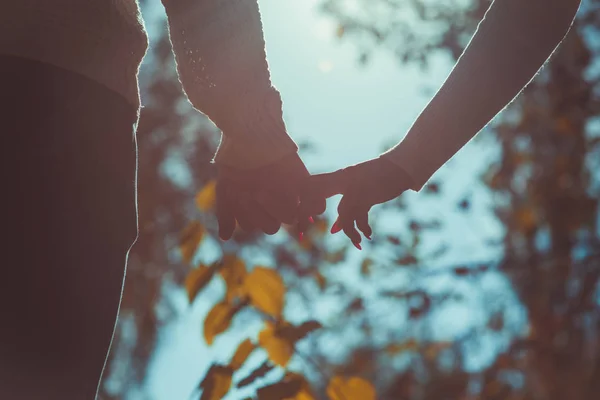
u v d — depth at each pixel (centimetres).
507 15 118
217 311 124
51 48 92
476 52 119
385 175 121
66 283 90
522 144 447
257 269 128
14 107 90
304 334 123
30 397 87
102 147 94
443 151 121
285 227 322
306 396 119
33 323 88
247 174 124
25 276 88
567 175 424
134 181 99
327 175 123
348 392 123
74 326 90
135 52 100
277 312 125
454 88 119
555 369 359
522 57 118
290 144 124
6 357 87
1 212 88
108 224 94
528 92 453
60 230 90
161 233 366
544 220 417
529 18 117
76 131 92
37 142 90
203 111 122
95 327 93
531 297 381
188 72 120
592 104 434
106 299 94
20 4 92
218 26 118
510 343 365
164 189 407
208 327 124
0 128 89
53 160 91
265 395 117
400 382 352
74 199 91
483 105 120
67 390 90
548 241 412
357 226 122
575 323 365
